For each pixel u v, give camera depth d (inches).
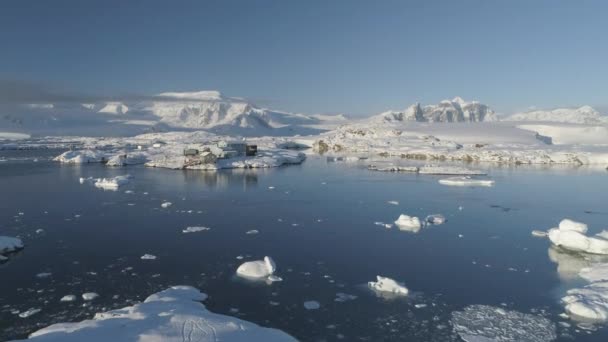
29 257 1284.4
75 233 1565.0
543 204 2182.6
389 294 1020.5
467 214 1935.3
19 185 2817.4
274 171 3806.6
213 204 2159.2
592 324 869.8
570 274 1159.6
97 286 1057.5
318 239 1499.8
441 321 885.2
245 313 913.5
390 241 1477.6
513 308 950.4
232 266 1211.2
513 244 1446.9
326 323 872.3
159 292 997.2
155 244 1424.7
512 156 4660.4
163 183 2947.8
